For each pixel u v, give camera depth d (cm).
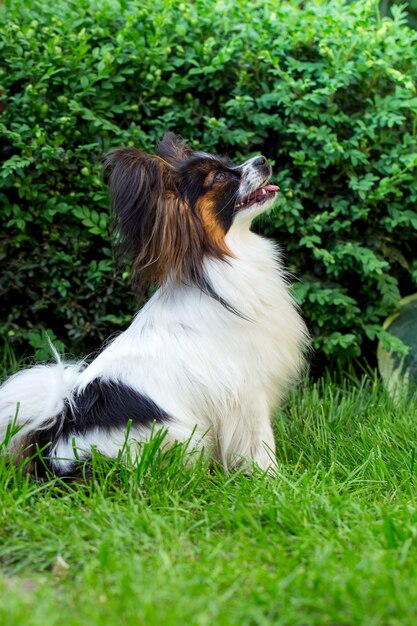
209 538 259
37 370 354
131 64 456
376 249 474
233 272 340
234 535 261
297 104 441
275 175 470
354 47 463
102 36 464
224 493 295
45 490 319
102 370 342
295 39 459
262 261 355
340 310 462
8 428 324
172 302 344
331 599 209
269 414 357
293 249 466
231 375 335
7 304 470
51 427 336
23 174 433
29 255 459
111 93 455
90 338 473
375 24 519
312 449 366
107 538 252
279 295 356
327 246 470
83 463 320
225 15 472
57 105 449
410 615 197
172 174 342
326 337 459
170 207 335
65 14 469
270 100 449
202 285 339
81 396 338
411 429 379
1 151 456
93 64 460
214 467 345
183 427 331
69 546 256
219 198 342
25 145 431
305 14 473
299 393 442
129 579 220
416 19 666
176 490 306
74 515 274
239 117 455
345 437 383
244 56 456
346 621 198
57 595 222
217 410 339
